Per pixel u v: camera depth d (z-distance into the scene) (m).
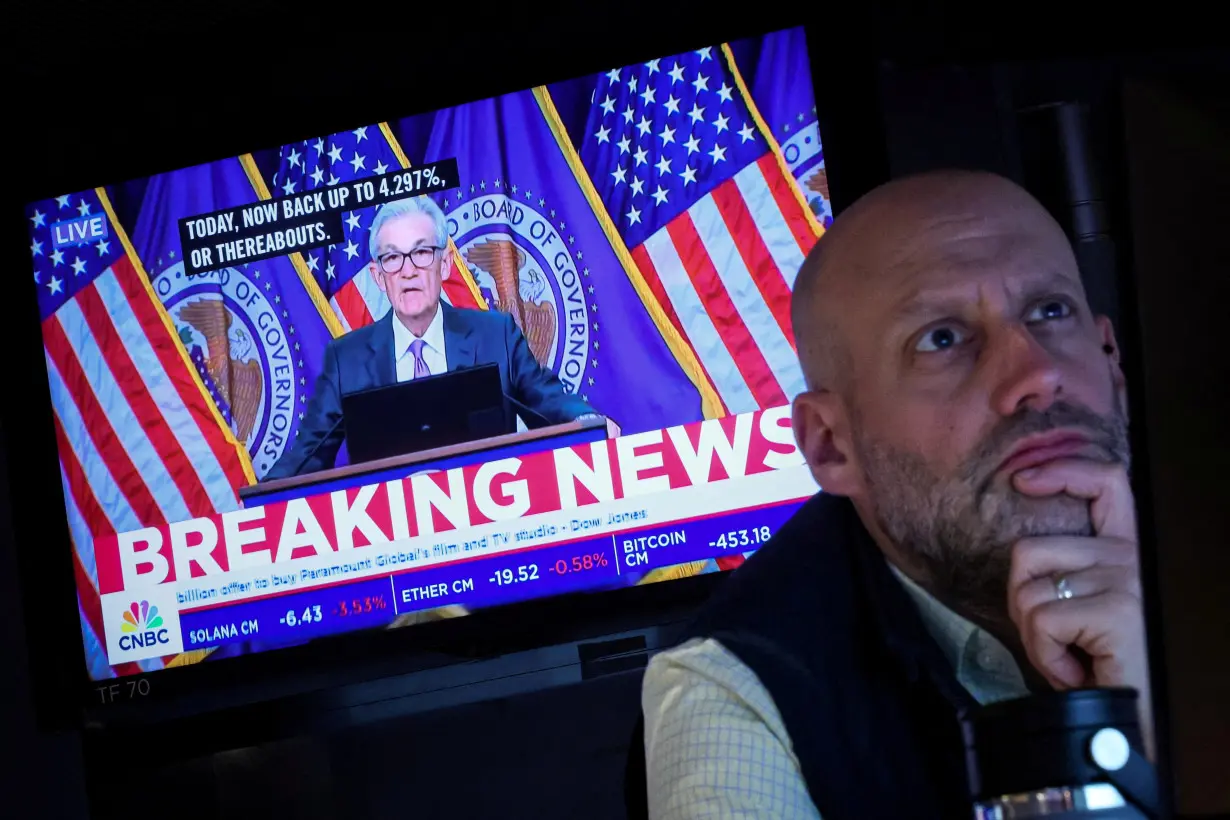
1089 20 1.72
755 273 1.89
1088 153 1.67
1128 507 1.14
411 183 1.99
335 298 2.00
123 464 2.04
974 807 0.52
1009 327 1.20
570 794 1.94
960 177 1.28
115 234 2.06
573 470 1.92
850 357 1.25
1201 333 0.50
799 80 1.89
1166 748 0.51
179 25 2.01
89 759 2.02
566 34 1.96
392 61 2.01
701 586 1.87
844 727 1.08
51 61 2.05
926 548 1.19
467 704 1.97
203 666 1.99
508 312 1.95
